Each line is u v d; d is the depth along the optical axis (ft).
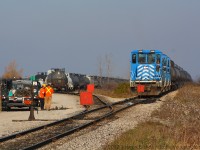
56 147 63.62
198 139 67.51
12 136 74.02
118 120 102.68
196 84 358.64
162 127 82.69
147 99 181.16
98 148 61.98
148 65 187.32
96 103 174.29
